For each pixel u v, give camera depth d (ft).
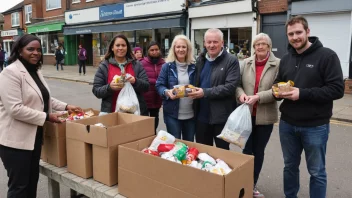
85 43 73.05
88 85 44.16
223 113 10.19
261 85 10.35
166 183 6.71
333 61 8.11
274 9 35.68
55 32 77.15
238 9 38.17
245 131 9.09
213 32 10.00
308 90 8.17
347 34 30.58
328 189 11.88
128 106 9.89
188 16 44.98
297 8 33.09
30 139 8.16
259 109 10.43
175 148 7.78
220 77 10.08
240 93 10.41
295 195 9.68
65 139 9.14
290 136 9.11
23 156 8.11
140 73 11.12
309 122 8.55
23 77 7.98
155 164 6.86
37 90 8.26
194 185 6.27
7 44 102.32
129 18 54.49
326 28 31.96
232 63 10.05
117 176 8.02
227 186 5.97
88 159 8.38
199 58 10.86
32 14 82.64
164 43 50.14
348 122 22.40
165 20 47.26
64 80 50.52
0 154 8.21
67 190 12.04
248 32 38.65
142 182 7.14
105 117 9.45
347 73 31.19
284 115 9.18
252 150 11.13
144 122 8.61
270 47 10.56
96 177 8.24
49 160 9.46
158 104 14.02
